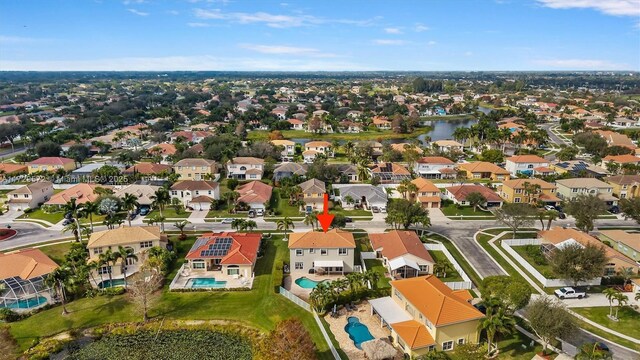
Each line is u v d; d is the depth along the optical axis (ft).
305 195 373.81
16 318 204.23
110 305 215.92
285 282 243.81
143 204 372.38
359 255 280.92
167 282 241.14
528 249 284.20
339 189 411.54
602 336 193.67
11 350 176.45
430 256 261.85
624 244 278.67
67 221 341.21
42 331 195.52
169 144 615.16
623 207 323.98
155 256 244.22
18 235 313.12
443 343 176.76
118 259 251.19
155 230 277.85
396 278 243.19
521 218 298.97
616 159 501.56
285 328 171.42
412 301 190.70
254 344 186.60
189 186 381.60
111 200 328.70
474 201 368.68
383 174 457.68
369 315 208.74
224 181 470.39
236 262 245.86
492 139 622.54
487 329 171.83
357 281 216.33
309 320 203.10
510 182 394.52
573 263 230.48
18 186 437.99
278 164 530.68
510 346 183.73
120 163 504.02
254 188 391.65
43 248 289.94
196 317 206.49
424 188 384.27
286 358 159.84
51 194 406.21
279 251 284.82
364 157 529.45
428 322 179.42
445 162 492.13
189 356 180.75
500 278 204.64
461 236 316.19
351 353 179.73
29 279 223.51
